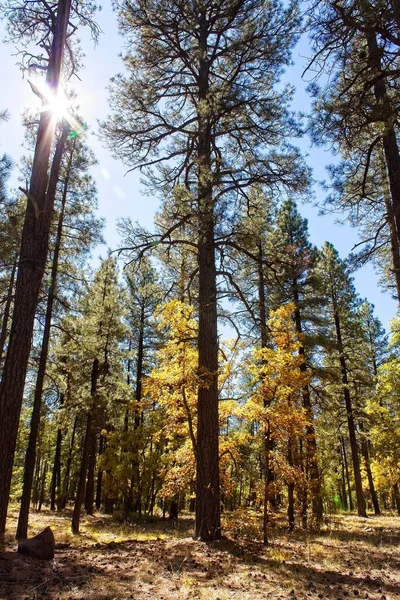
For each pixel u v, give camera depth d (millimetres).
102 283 18406
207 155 12484
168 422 12055
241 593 5328
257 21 11680
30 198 8180
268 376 10539
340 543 10672
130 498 20938
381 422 19078
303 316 18094
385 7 6070
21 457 39094
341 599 5266
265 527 9727
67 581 5387
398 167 7863
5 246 9648
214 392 10617
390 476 23266
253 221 11688
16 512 22031
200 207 10484
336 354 20859
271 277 12461
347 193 10172
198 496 9828
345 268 10750
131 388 18359
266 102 11594
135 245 11828
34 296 8578
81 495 14922
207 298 11273
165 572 6176
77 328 15430
